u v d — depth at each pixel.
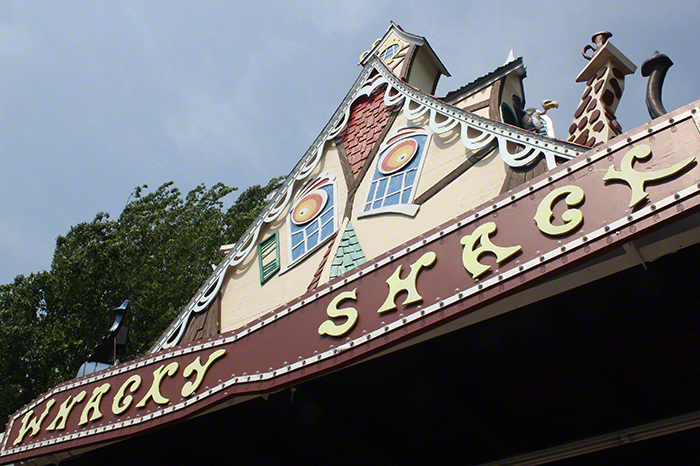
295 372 7.52
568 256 5.89
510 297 6.39
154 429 8.67
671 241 5.71
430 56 15.36
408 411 8.38
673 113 5.95
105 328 24.88
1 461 10.27
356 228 11.08
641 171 5.87
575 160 6.45
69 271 24.41
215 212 34.19
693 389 6.92
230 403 8.16
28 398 23.02
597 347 6.94
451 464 8.65
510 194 6.80
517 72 12.76
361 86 14.03
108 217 28.34
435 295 6.78
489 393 7.70
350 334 7.30
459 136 10.75
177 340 12.46
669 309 6.55
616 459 7.51
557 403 7.61
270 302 11.56
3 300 24.02
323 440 9.26
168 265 29.16
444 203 10.00
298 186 13.59
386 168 11.62
